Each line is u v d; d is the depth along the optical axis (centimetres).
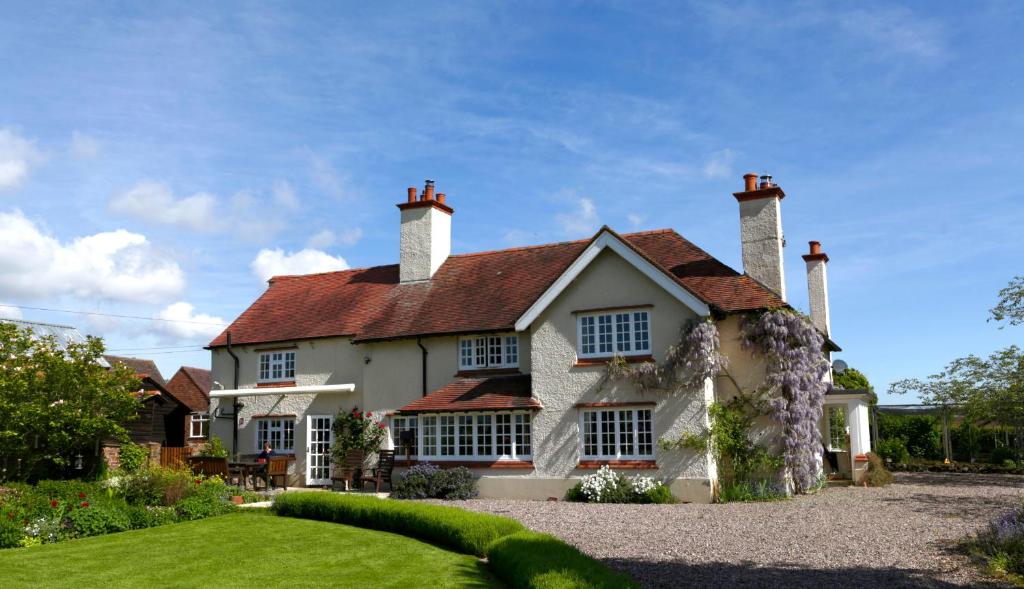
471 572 1329
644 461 2294
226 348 3281
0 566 1373
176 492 2023
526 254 3070
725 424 2267
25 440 2300
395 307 3044
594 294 2441
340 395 2988
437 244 3184
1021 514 1431
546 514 1936
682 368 2283
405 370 2855
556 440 2411
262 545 1584
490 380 2647
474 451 2544
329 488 2872
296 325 3200
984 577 1158
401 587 1228
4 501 1719
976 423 3444
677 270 2658
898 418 3722
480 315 2777
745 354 2373
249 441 3152
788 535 1545
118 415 2508
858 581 1148
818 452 2369
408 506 1744
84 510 1733
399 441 2739
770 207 2575
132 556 1477
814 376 2328
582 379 2409
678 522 1766
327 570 1352
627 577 1089
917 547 1385
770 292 2439
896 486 2488
